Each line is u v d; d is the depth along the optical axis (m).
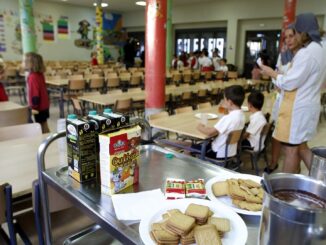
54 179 1.07
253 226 0.82
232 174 1.13
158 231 0.74
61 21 13.19
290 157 2.46
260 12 10.53
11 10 11.61
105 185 0.98
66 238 1.41
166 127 2.80
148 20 3.83
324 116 6.25
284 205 0.60
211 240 0.71
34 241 1.43
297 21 2.15
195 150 2.73
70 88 6.07
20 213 1.63
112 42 15.23
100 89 6.88
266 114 3.48
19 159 1.71
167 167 1.22
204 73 8.91
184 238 0.72
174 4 12.34
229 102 2.65
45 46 12.88
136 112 4.91
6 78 7.70
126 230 0.79
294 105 2.27
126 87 7.36
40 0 12.27
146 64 4.02
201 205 0.86
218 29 12.20
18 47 12.02
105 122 1.05
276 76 2.34
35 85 3.50
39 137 2.13
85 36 14.20
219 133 2.62
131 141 1.01
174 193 0.96
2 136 2.16
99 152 1.01
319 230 0.58
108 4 12.47
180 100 5.17
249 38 11.37
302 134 2.31
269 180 0.73
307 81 2.19
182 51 12.88
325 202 0.70
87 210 0.91
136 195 0.97
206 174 1.16
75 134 1.01
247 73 11.62
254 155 3.14
